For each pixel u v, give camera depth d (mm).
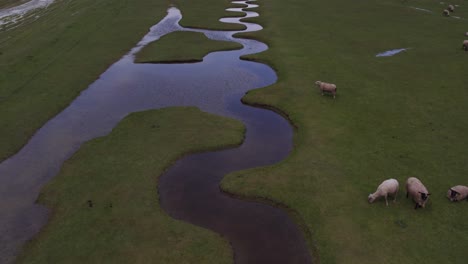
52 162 27859
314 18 70000
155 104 37531
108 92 40844
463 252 17891
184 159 27672
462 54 46688
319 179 24031
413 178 21328
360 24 64375
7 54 52250
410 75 40531
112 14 78938
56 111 36250
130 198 22984
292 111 33875
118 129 31938
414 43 52344
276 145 29438
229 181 24641
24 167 27266
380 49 50344
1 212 22391
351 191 22672
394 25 63062
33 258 18703
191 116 34094
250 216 21719
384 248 18391
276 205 22406
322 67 44156
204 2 94188
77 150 29016
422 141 27578
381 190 20906
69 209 22172
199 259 18406
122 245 19234
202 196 23594
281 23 66875
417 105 33344
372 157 25953
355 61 45781
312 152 27141
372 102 34375
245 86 41531
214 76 44750
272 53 50438
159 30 67188
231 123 32594
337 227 19969
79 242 19531
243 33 62000
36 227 21156
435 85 37562
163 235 19938
